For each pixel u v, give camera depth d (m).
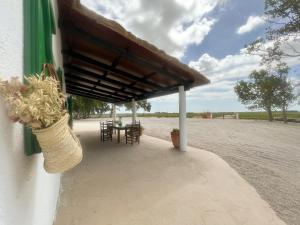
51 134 0.86
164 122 22.38
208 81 5.90
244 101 25.81
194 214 2.90
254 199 3.49
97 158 5.95
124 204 3.13
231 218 2.84
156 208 3.04
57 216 2.71
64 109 0.99
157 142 8.89
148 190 3.69
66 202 3.14
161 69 5.39
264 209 3.15
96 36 4.01
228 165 5.60
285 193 3.84
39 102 0.81
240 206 3.21
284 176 4.87
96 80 8.18
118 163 5.44
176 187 3.88
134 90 9.27
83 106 25.00
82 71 6.92
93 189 3.67
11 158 0.90
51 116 0.86
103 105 30.28
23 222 1.08
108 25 3.30
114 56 5.01
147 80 7.05
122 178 4.29
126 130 8.55
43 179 1.72
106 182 4.03
